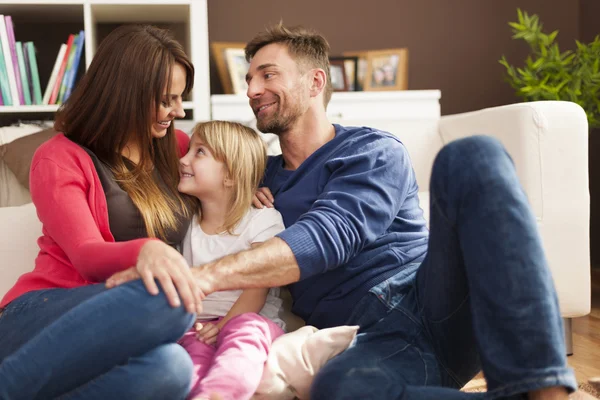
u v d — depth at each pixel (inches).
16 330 49.6
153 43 58.8
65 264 54.6
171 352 44.4
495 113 95.7
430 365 51.6
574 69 134.0
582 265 89.6
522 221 42.4
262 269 50.7
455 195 44.7
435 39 159.6
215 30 152.3
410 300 55.4
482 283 42.3
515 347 40.5
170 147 64.5
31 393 42.5
